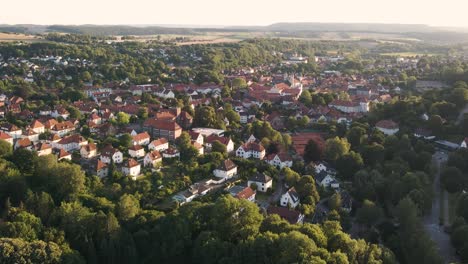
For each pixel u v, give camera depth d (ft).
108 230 625.00
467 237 651.25
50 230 620.49
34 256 548.31
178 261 620.49
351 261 559.79
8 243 550.36
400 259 645.51
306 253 529.86
